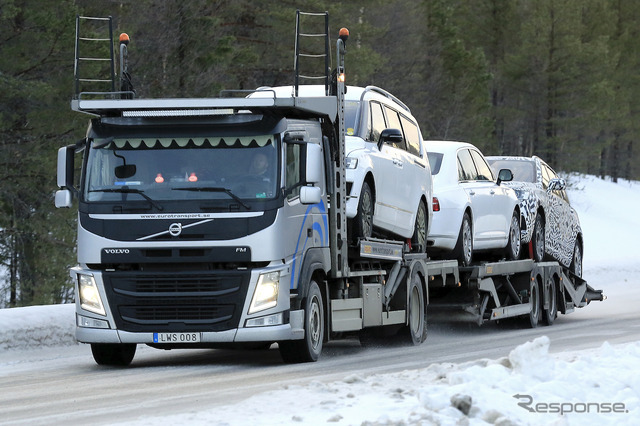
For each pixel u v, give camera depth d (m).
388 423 15.09
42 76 64.31
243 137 27.06
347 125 32.03
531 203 48.69
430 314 42.44
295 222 27.50
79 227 27.53
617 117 191.00
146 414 18.61
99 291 27.47
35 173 65.19
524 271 46.72
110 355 29.23
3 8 59.56
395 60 129.62
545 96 169.12
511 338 39.12
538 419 16.02
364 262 32.34
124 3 78.81
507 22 176.75
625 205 196.00
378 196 32.09
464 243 40.81
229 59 85.38
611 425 16.14
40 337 34.22
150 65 80.56
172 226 26.88
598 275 87.25
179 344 28.36
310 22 96.81
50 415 18.97
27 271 68.06
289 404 18.12
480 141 144.00
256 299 26.83
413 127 37.53
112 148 27.53
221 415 17.20
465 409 15.91
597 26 186.38
